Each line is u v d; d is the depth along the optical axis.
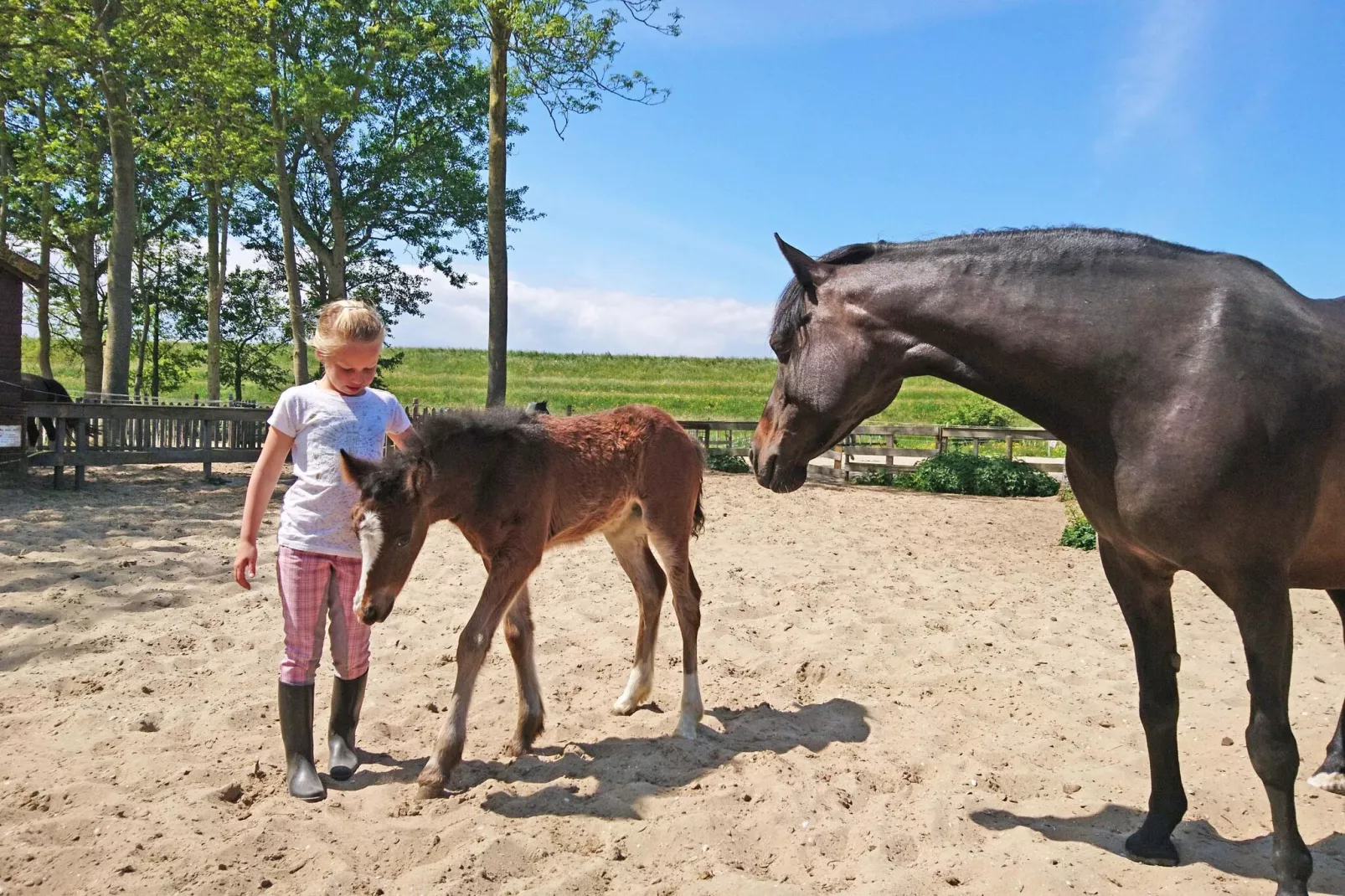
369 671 5.15
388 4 20.05
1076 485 3.05
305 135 23.94
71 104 17.64
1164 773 3.16
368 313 3.71
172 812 3.27
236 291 28.61
